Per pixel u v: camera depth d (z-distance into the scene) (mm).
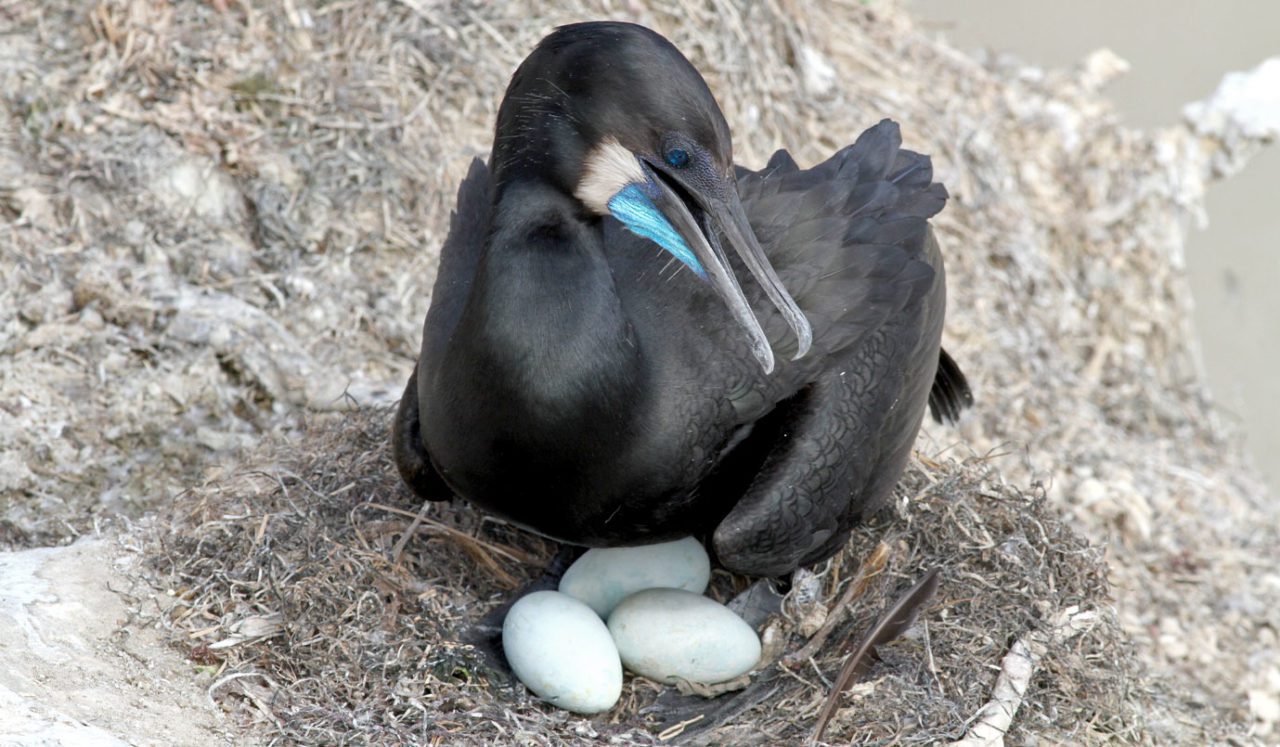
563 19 15805
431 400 9570
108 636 9250
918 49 19500
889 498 10992
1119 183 18734
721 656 9930
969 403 12281
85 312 12531
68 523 11047
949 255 16609
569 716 9648
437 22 15172
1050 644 10164
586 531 9875
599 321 9180
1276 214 23281
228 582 9750
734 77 16109
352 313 13422
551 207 9062
